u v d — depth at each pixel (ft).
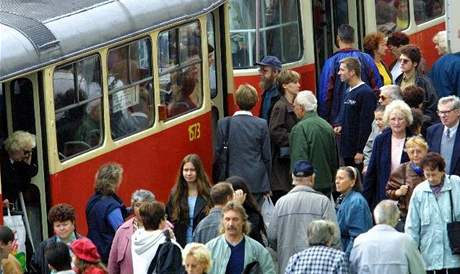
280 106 131.13
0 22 113.80
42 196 115.65
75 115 117.91
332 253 101.40
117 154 122.11
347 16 156.46
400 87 133.59
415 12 166.20
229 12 146.30
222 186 108.27
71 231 105.50
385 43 145.18
